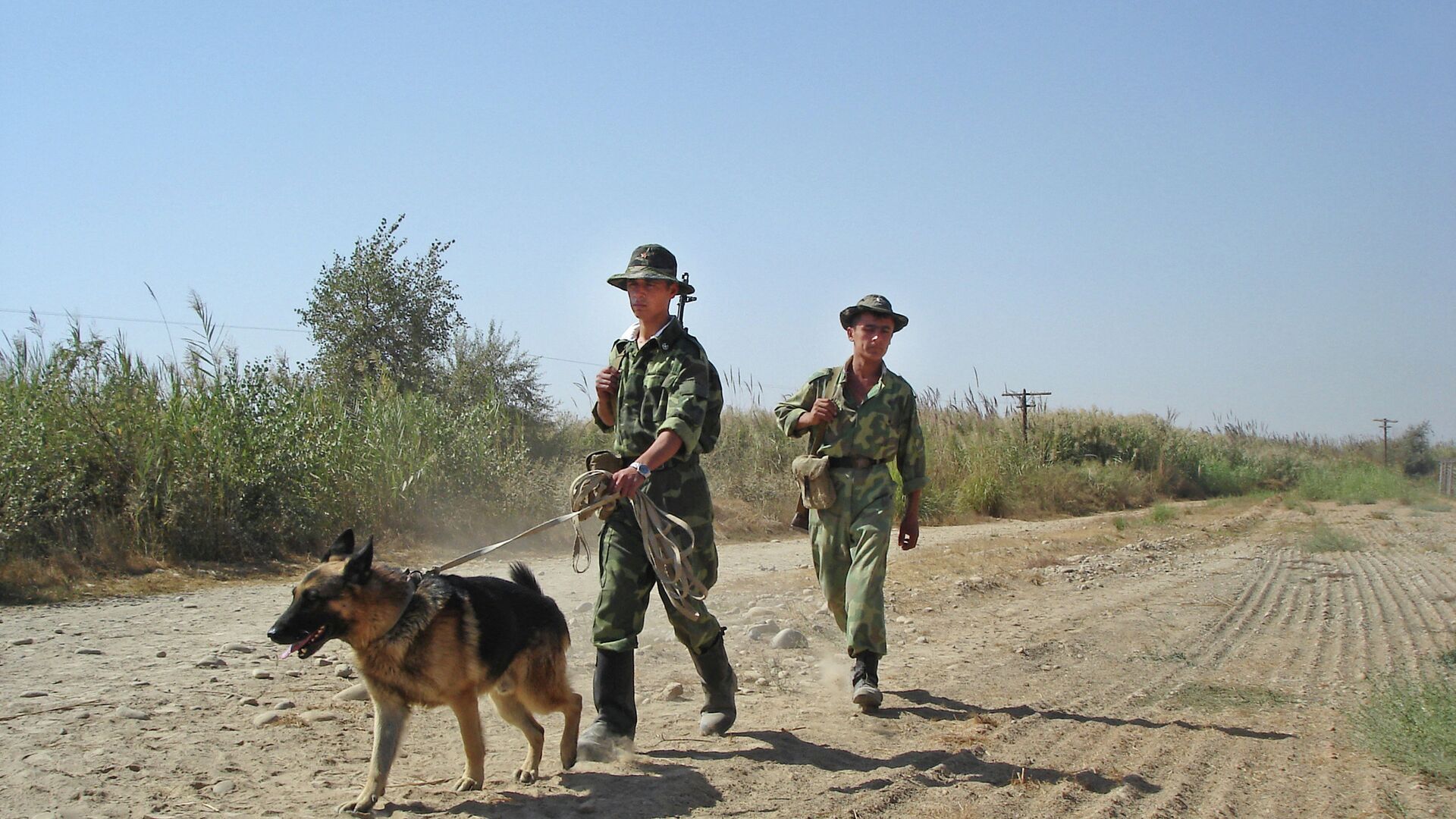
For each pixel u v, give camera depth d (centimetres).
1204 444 3619
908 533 699
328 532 1337
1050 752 570
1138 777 527
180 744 509
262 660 712
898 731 605
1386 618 1033
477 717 460
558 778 484
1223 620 1011
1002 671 776
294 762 495
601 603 519
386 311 2095
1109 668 799
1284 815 479
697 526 527
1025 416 3070
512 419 2028
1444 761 540
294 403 1392
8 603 947
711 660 564
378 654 432
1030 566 1376
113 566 1100
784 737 568
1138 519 2175
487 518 1501
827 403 658
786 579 1185
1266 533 1973
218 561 1199
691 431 503
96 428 1189
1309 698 705
